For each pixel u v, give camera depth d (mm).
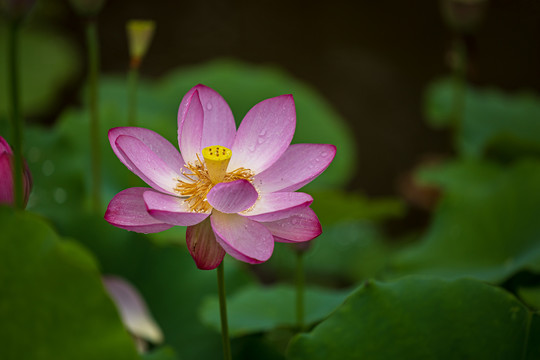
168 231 2430
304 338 1999
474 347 1992
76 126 2611
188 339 2316
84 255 1933
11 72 1951
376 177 5832
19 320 1897
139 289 2371
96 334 1907
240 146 1979
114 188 2574
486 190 2500
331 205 2490
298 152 1969
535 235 2410
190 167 1967
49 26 5613
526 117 3762
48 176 2463
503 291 2016
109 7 5887
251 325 2232
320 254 4043
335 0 6301
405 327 1998
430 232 2510
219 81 3646
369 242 4172
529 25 5879
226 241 1883
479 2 2773
